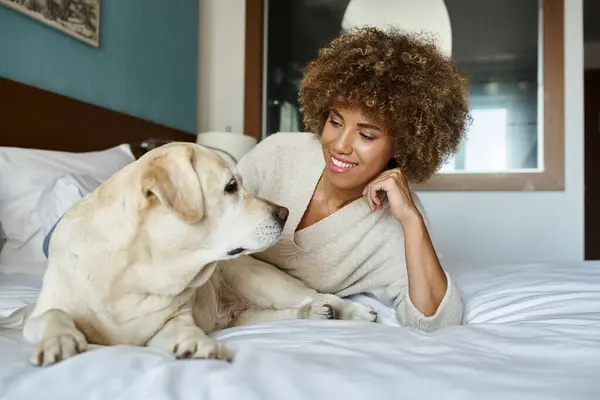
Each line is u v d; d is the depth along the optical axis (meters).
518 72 3.16
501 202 3.15
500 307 1.24
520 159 3.16
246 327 1.07
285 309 1.34
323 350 0.80
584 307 1.12
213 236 1.04
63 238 0.98
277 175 1.48
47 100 2.19
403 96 1.24
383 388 0.64
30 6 2.12
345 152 1.25
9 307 1.22
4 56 2.03
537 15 3.13
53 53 2.27
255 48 3.44
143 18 2.90
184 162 0.99
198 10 3.54
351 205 1.36
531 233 3.12
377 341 0.85
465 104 1.40
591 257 5.57
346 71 1.25
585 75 5.67
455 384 0.65
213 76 3.57
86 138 2.40
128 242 0.96
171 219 0.98
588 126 5.64
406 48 1.31
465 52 3.22
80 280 0.95
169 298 1.00
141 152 2.78
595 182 5.59
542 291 1.32
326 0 3.40
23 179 1.86
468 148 3.21
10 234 1.77
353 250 1.39
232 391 0.63
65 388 0.67
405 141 1.31
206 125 3.58
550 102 3.08
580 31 3.06
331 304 1.34
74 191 1.79
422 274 1.22
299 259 1.42
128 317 0.97
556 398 0.60
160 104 3.08
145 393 0.63
